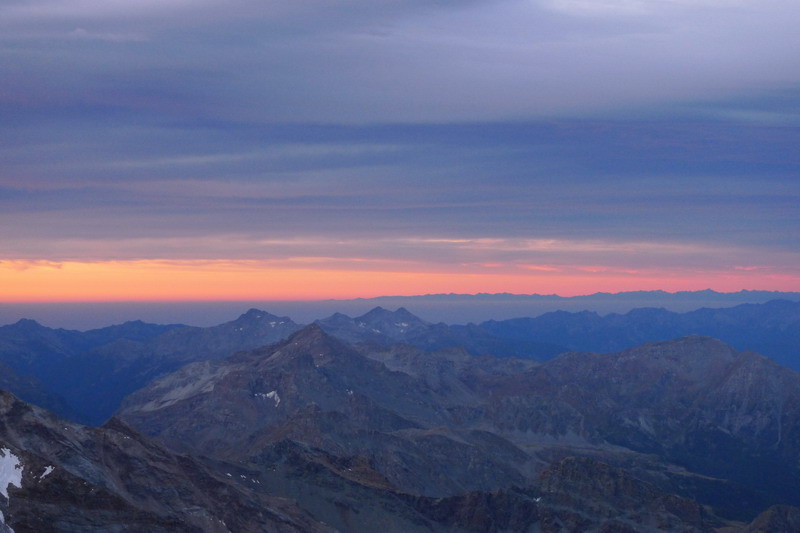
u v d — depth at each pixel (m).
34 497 154.50
